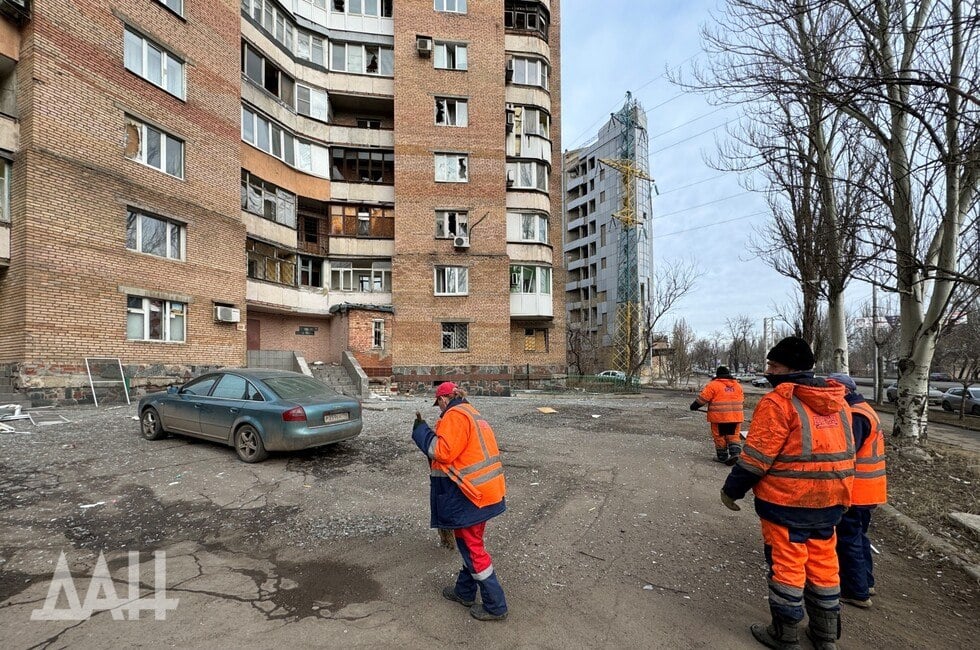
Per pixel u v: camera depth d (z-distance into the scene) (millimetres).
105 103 12289
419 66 21625
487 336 21391
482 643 2852
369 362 20219
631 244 50688
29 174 10641
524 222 23406
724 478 6805
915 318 8617
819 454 2840
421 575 3691
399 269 21062
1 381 10719
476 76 22000
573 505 5477
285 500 5320
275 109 19625
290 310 20094
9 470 6039
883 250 7738
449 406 3318
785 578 2852
